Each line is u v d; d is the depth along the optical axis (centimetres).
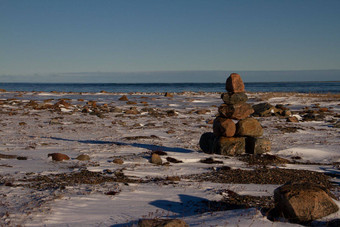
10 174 1120
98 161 1383
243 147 1616
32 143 1819
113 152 1608
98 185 1000
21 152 1550
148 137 2170
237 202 871
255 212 743
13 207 756
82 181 1045
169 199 884
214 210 805
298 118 3262
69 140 1994
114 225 662
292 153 1722
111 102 4828
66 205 787
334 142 2039
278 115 3550
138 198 881
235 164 1430
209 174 1227
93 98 5509
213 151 1625
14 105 4109
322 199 727
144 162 1396
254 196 932
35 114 3388
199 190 980
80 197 860
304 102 4716
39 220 674
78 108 3994
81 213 734
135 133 2372
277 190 764
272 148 1828
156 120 3195
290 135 2352
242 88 1608
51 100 4825
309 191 740
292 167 1418
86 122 2930
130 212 758
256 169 1316
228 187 1029
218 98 5528
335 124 2809
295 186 766
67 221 679
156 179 1118
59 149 1659
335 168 1422
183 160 1462
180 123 3005
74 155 1505
